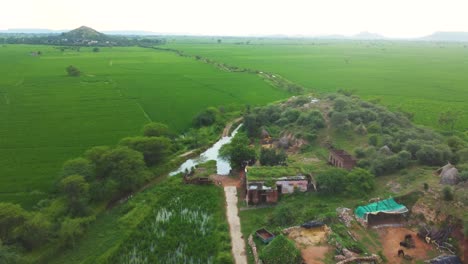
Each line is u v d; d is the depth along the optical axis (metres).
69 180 55.47
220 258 46.53
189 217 56.97
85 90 141.00
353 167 69.81
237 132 101.75
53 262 45.75
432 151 68.44
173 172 75.12
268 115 103.00
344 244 47.53
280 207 56.94
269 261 43.75
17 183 63.94
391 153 71.62
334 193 61.53
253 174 65.38
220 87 155.12
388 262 45.19
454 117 103.25
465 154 69.69
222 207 60.66
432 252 47.19
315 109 100.31
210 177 72.12
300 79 178.25
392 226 52.97
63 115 106.19
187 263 46.41
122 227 53.59
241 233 52.97
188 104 123.56
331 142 82.94
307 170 70.69
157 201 61.09
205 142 91.00
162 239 50.81
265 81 171.88
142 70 197.50
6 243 45.31
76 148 80.56
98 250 48.38
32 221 47.12
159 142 75.94
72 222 50.47
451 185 56.38
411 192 57.03
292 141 88.56
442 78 184.00
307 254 46.41
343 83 168.12
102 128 95.06
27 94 131.25
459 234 47.56
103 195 59.31
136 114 109.19
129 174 63.62
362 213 54.00
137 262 46.25
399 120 92.69
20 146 81.12
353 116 91.62
